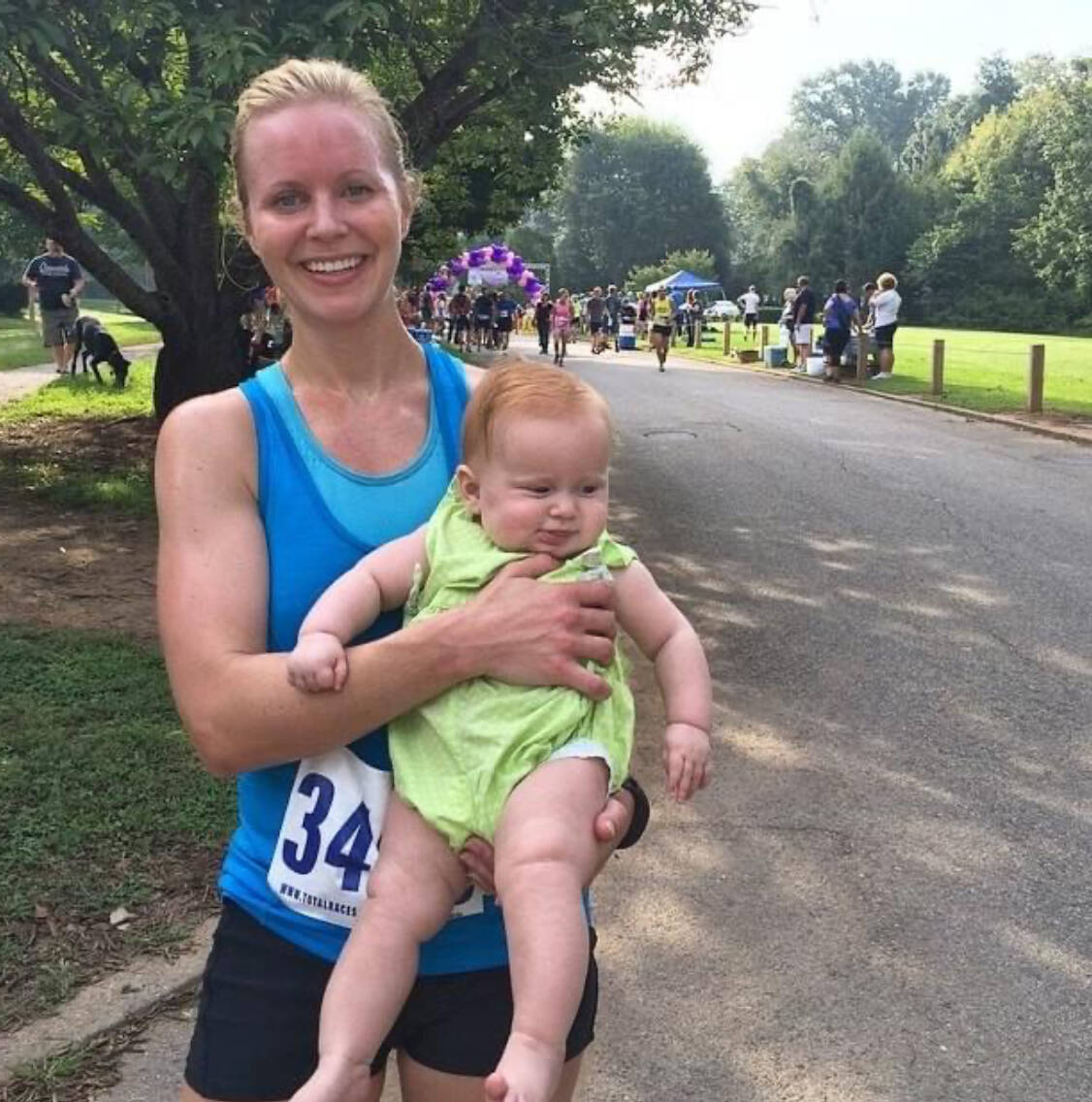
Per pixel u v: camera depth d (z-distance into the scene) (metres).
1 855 3.74
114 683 5.23
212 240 10.51
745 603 7.19
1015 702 5.59
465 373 1.89
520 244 90.06
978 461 12.89
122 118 7.27
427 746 1.69
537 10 8.77
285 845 1.71
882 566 8.16
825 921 3.69
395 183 1.75
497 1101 1.45
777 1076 2.97
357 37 7.58
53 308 18.36
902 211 75.56
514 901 1.57
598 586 1.71
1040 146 70.62
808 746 5.05
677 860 4.05
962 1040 3.12
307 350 1.76
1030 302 68.56
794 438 14.62
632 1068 2.99
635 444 13.84
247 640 1.66
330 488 1.73
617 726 1.73
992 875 3.98
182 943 3.38
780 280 81.00
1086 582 7.77
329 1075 1.53
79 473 10.15
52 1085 2.82
